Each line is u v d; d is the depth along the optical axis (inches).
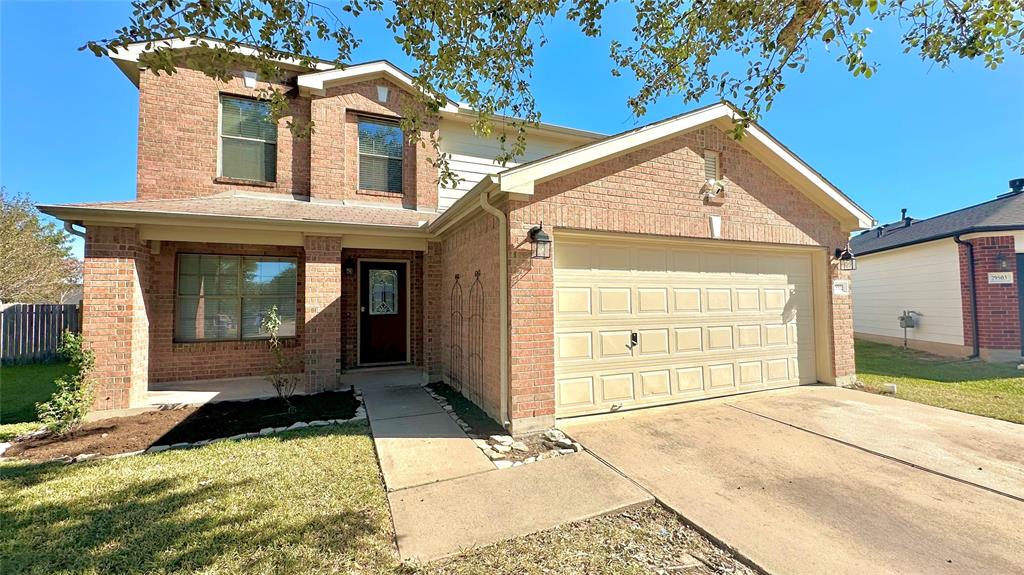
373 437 194.1
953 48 156.8
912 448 176.1
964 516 122.6
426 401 259.8
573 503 133.0
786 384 284.0
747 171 265.0
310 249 283.0
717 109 249.0
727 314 265.6
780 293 285.7
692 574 99.9
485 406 231.6
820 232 290.5
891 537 112.5
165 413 236.1
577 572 100.3
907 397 259.9
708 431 199.6
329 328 285.7
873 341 542.3
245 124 336.2
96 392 229.6
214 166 323.6
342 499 135.2
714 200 252.7
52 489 140.6
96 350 230.8
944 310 438.9
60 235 709.3
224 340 323.3
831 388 282.4
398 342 380.2
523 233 202.8
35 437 196.9
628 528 120.0
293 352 338.0
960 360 403.9
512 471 157.3
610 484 145.9
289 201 336.2
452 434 198.1
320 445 183.5
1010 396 263.0
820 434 194.1
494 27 159.6
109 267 236.2
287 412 237.0
